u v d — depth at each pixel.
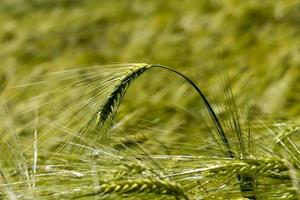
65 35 19.81
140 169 5.61
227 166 5.61
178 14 18.81
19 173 5.89
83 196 5.38
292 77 12.63
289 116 7.68
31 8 23.48
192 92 12.73
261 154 6.06
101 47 18.41
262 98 11.79
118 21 19.94
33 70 17.42
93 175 5.42
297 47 14.51
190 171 5.64
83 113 6.17
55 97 6.26
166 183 5.29
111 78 6.29
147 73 14.67
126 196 5.46
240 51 15.36
